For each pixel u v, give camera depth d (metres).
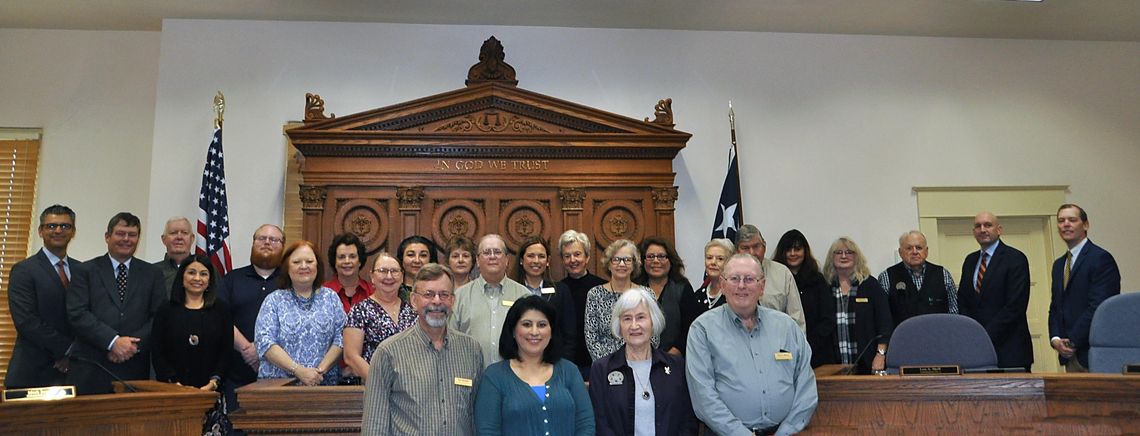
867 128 6.31
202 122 5.80
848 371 3.47
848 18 6.13
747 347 2.86
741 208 5.79
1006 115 6.45
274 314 3.48
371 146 5.55
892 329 4.69
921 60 6.46
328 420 2.68
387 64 6.01
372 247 5.51
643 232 5.72
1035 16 6.12
